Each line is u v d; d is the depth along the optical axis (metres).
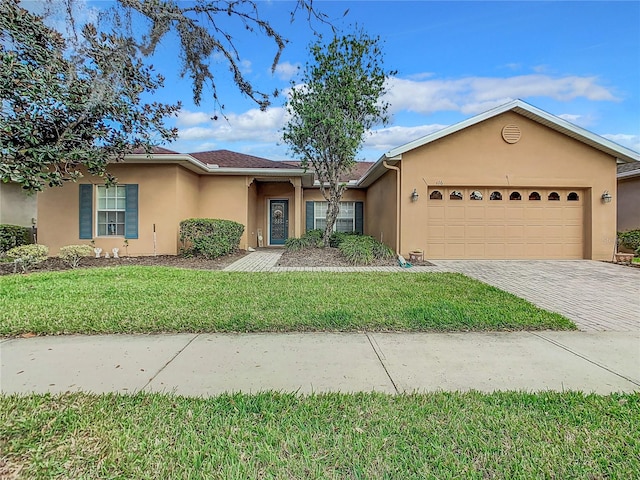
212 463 2.16
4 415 2.65
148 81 5.64
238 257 12.55
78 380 3.31
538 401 2.92
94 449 2.29
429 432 2.49
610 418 2.66
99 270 8.70
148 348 4.10
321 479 2.04
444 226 12.03
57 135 5.58
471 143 11.86
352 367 3.65
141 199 12.12
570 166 11.98
